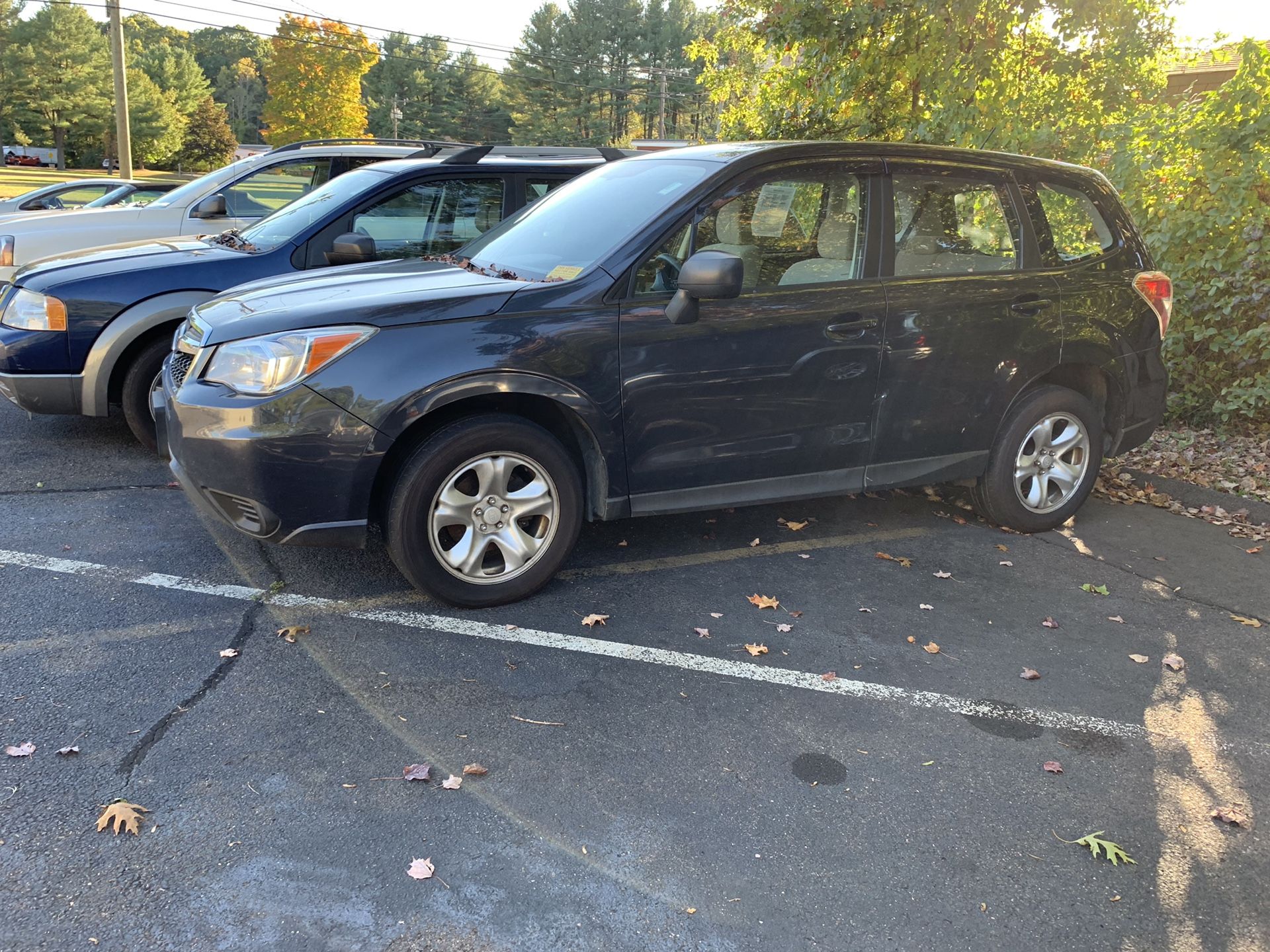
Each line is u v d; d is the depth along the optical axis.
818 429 4.34
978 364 4.64
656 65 88.38
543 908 2.34
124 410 5.56
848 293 4.29
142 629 3.61
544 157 7.02
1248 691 3.62
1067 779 3.00
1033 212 4.86
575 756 2.97
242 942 2.18
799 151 4.30
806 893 2.44
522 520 3.98
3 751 2.81
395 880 2.40
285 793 2.71
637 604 4.07
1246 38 6.69
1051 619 4.13
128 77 77.19
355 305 3.60
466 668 3.46
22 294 5.36
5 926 2.18
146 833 2.51
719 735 3.13
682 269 3.74
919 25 7.70
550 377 3.75
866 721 3.27
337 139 8.79
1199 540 5.20
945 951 2.28
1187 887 2.54
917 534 5.09
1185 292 7.02
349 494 3.57
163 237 7.66
